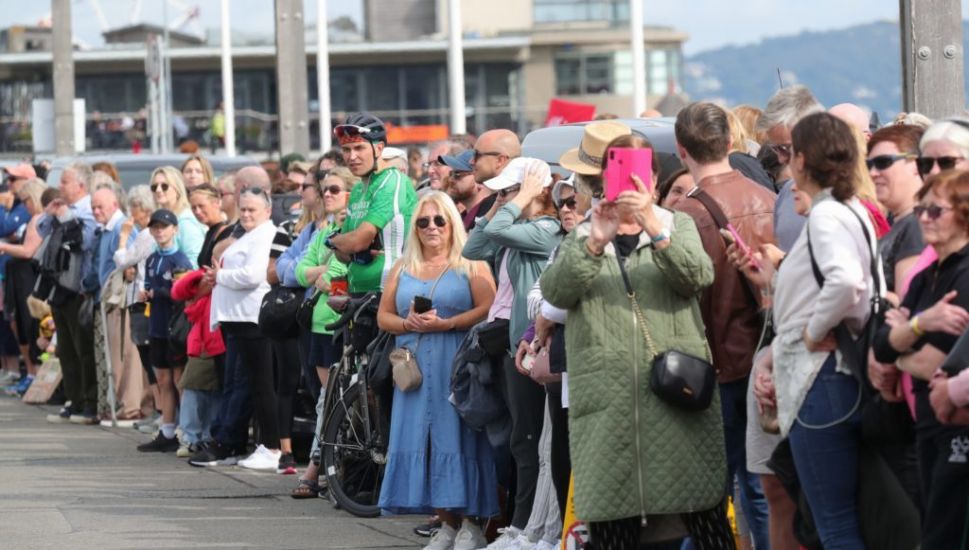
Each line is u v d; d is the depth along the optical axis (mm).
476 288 18141
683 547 14586
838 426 12117
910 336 11391
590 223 13422
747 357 14062
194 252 27344
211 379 25922
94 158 43250
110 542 18578
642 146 13414
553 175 19109
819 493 12211
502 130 19047
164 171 27656
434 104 114750
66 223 31656
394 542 18656
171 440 27344
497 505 17969
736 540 14539
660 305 13430
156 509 21078
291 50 40875
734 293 14055
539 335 15633
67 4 60906
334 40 115188
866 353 11992
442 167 22719
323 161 23266
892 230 12406
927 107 18234
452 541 18281
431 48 112312
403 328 18172
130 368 31203
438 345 18094
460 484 17734
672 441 13234
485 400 17391
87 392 32000
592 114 47781
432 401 17969
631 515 13227
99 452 27219
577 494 13477
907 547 11992
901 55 18672
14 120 109438
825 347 12133
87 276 31297
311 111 113312
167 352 27203
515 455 17359
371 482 20594
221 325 24516
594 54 124000
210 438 26109
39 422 32219
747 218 14133
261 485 23078
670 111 43250
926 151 12070
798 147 12367
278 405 24312
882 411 11891
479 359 17422
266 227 24234
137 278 28984
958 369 10922
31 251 36094
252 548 18234
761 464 13383
